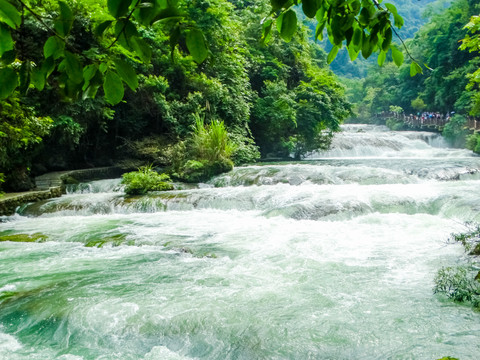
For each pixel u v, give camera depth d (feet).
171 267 19.33
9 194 35.12
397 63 4.91
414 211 28.14
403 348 11.89
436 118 110.52
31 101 39.19
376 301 14.94
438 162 47.47
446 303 14.57
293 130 70.74
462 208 26.02
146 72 50.16
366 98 178.09
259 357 11.85
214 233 24.89
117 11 3.08
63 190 40.73
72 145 45.78
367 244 21.79
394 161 52.60
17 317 14.75
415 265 18.45
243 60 61.72
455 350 11.61
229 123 57.26
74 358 12.12
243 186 39.63
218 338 12.85
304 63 80.28
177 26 3.34
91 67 3.37
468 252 19.48
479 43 30.30
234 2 82.23
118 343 12.92
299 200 30.66
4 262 20.65
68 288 17.02
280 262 19.35
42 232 26.32
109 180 43.65
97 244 23.40
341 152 78.43
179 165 44.24
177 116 50.83
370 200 29.22
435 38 123.24
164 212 32.14
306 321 13.61
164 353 12.28
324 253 20.53
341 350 11.97
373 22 4.59
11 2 2.91
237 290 16.29
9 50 3.19
